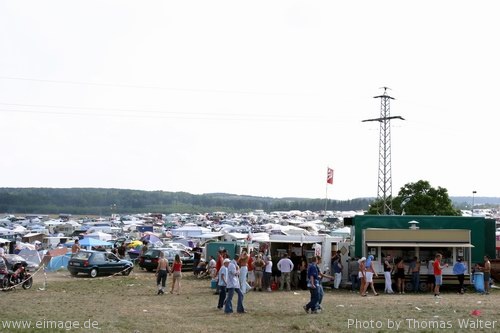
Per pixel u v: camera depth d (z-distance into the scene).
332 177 55.75
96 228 108.38
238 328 16.56
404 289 28.52
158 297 24.81
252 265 29.11
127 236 94.06
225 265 20.69
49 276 35.56
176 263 26.41
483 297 26.00
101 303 22.36
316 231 76.12
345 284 29.84
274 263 30.78
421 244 29.02
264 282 28.47
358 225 30.06
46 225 127.25
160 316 18.89
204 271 35.59
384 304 22.56
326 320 17.97
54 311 19.80
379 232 29.09
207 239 70.38
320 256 30.31
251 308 21.06
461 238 29.34
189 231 94.69
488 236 31.83
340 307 21.34
